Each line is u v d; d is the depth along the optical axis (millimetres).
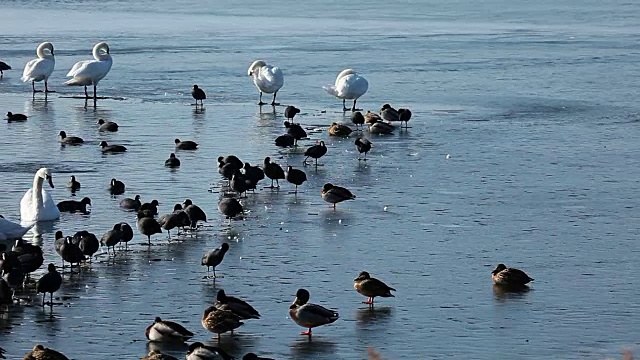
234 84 66188
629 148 46781
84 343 23562
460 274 28688
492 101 60094
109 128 49906
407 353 23062
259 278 28219
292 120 53469
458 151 45844
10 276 26438
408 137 49156
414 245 31438
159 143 47219
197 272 28688
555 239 32250
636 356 22891
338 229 33125
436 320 25156
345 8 134375
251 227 33312
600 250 31109
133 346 23406
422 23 113812
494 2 146875
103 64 60062
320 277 28328
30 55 79562
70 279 28078
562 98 61312
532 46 90125
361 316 25391
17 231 31703
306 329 24500
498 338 24000
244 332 24312
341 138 48938
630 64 77688
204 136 49000
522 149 46375
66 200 36406
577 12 130500
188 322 24969
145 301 26406
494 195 37844
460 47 88750
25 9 129250
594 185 39562
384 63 77062
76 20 113375
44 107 57312
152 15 121875
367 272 28031
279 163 43125
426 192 38250
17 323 24797
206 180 40000
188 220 32156
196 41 91188
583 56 82750
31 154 44531
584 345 23594
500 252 30797
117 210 35375
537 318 25297
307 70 72812
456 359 22719
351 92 56625
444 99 60844
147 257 30047
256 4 139750
